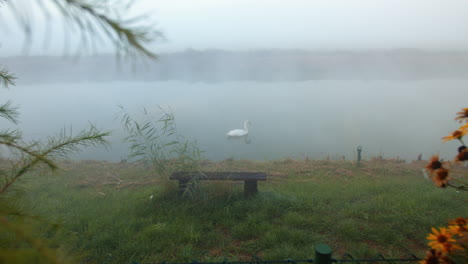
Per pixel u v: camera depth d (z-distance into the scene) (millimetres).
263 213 4328
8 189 1146
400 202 4652
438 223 3967
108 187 6375
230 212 4410
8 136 1309
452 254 1310
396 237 3652
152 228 3834
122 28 584
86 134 1746
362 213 4297
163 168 5359
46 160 1149
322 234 3822
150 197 5059
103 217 4266
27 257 552
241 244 3635
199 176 4957
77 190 6180
